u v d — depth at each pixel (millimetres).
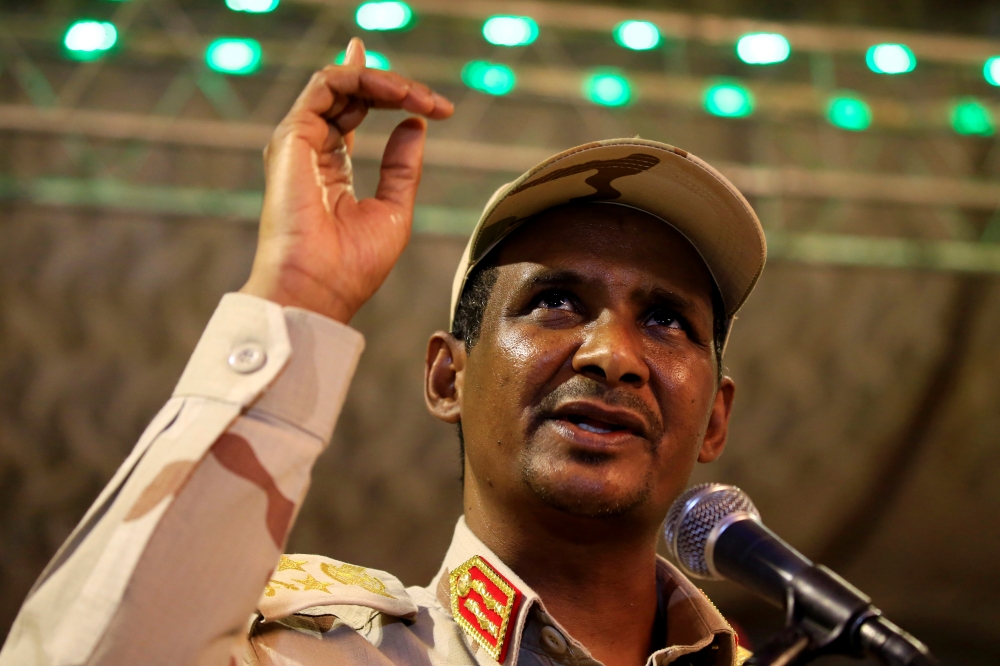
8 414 4293
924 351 4949
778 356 4895
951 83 4938
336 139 1061
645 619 1202
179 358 4426
